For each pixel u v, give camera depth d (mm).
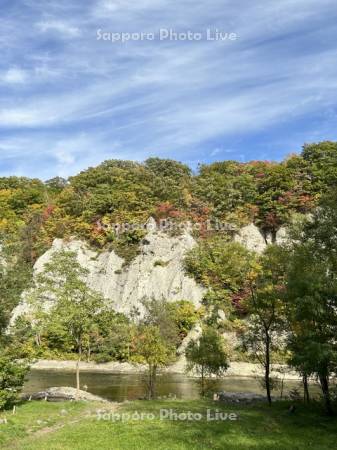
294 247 28672
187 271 78312
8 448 18047
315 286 22844
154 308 64188
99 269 85000
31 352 32438
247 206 91000
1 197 116250
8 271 31828
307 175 92750
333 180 87625
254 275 30922
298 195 88000
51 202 112125
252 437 19500
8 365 28531
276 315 29922
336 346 21891
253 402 32125
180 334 66188
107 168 119500
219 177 101938
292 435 20125
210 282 75500
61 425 23203
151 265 81875
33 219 100938
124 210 92375
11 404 29234
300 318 23938
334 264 25453
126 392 41500
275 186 92250
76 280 36156
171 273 79562
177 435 19469
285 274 27891
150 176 106000
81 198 99188
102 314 38250
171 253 82625
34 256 90250
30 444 18281
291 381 47875
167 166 123188
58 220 95250
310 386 42562
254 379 49594
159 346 38562
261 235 87062
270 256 29516
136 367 59125
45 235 94000
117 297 80125
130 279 81000
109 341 64250
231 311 70562
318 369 21906
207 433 20000
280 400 32312
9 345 31391
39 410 27641
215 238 85500
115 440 18625
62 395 36250
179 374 54406
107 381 48688
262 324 31859
